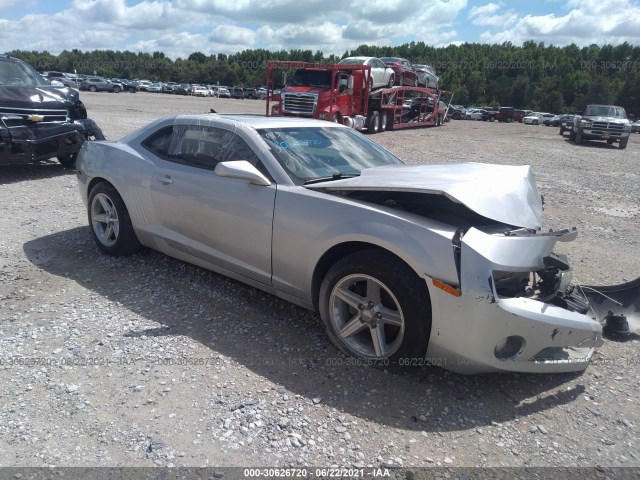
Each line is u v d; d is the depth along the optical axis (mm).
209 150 4020
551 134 31031
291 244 3354
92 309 3803
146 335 3445
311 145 3979
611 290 4020
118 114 22625
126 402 2738
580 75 94188
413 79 26906
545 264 3037
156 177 4250
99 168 4719
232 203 3662
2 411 2631
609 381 3193
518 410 2844
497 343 2744
